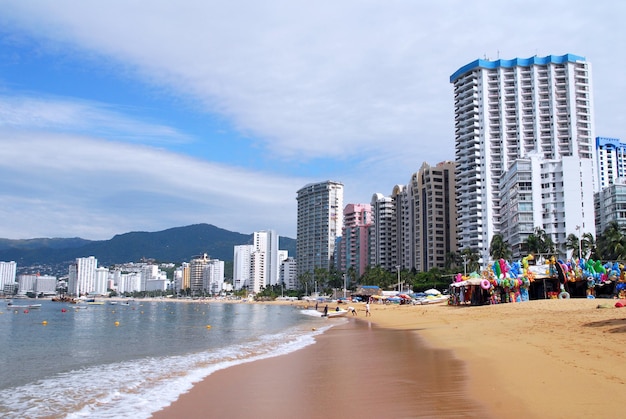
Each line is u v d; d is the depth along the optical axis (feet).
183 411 56.24
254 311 477.36
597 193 576.61
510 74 606.55
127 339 170.60
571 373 60.23
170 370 91.25
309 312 404.77
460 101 624.18
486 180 581.12
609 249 354.54
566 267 223.51
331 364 88.48
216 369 88.48
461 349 95.04
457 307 266.98
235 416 52.44
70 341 165.07
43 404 64.69
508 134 593.42
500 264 233.14
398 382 65.26
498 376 63.10
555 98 591.37
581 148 586.04
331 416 49.85
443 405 50.72
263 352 116.67
